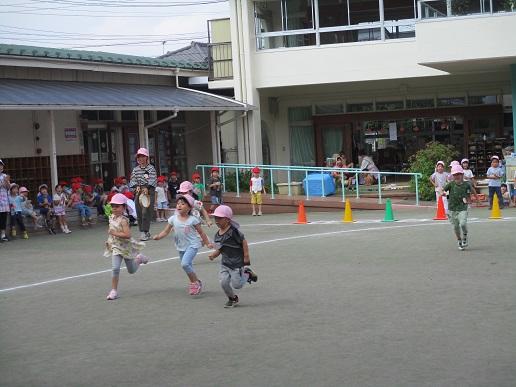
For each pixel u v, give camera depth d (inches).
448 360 293.7
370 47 1179.3
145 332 362.0
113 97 954.7
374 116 1320.1
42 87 909.2
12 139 917.8
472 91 1269.7
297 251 612.7
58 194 830.5
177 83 1173.7
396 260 543.8
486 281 450.6
